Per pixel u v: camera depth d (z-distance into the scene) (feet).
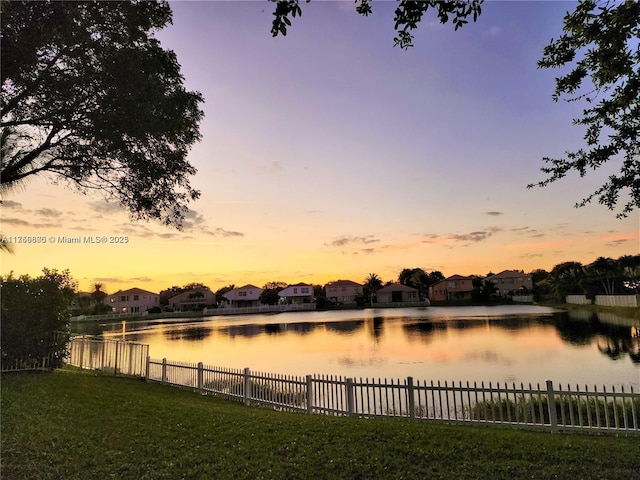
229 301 401.49
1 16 20.52
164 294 466.29
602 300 188.55
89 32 23.27
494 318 157.79
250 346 98.32
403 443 23.03
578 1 16.38
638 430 24.91
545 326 116.78
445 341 92.27
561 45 18.67
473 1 13.74
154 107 24.76
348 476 19.51
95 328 185.47
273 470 20.20
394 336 107.24
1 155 25.11
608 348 73.20
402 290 368.48
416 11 13.99
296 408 34.42
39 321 48.42
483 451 21.59
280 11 13.35
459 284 373.40
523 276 372.79
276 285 458.91
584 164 19.89
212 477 19.69
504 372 57.06
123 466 20.88
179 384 45.44
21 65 22.13
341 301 393.29
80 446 23.36
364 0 15.03
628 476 18.42
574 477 18.57
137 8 24.75
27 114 24.88
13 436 24.49
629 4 14.88
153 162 29.71
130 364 51.60
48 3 21.30
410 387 30.27
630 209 19.51
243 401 38.24
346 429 25.82
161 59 26.05
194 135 30.45
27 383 39.52
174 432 25.72
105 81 23.75
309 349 88.22
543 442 22.80
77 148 27.55
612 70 16.20
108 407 31.55
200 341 114.32
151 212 31.63
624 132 18.85
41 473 20.17
